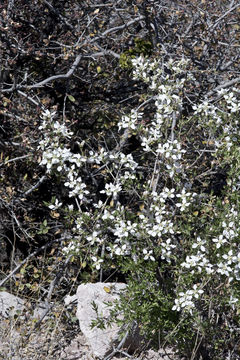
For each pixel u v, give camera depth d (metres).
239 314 4.27
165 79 4.65
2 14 5.53
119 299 4.52
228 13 5.98
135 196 5.43
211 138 4.60
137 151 6.36
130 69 6.28
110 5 6.10
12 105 5.58
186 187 4.40
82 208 6.37
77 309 4.80
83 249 4.30
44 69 6.45
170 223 4.13
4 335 4.58
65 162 4.90
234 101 4.53
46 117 4.40
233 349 4.51
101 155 4.34
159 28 6.27
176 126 5.02
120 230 4.09
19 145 5.58
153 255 4.40
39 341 4.68
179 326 4.20
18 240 6.18
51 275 5.38
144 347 4.61
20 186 5.98
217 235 4.24
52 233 6.32
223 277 4.25
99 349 4.59
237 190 4.39
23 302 5.14
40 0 5.80
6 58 5.81
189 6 6.23
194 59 5.90
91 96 6.68
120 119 6.39
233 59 6.23
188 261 4.07
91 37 6.16
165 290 4.44
